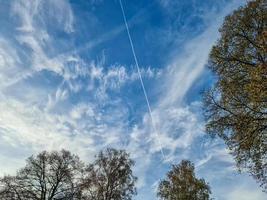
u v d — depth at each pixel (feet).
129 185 126.11
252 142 48.62
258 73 44.78
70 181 124.06
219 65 55.72
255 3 53.93
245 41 53.16
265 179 49.90
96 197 122.31
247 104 49.49
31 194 118.93
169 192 130.82
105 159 129.39
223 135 52.85
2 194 117.50
